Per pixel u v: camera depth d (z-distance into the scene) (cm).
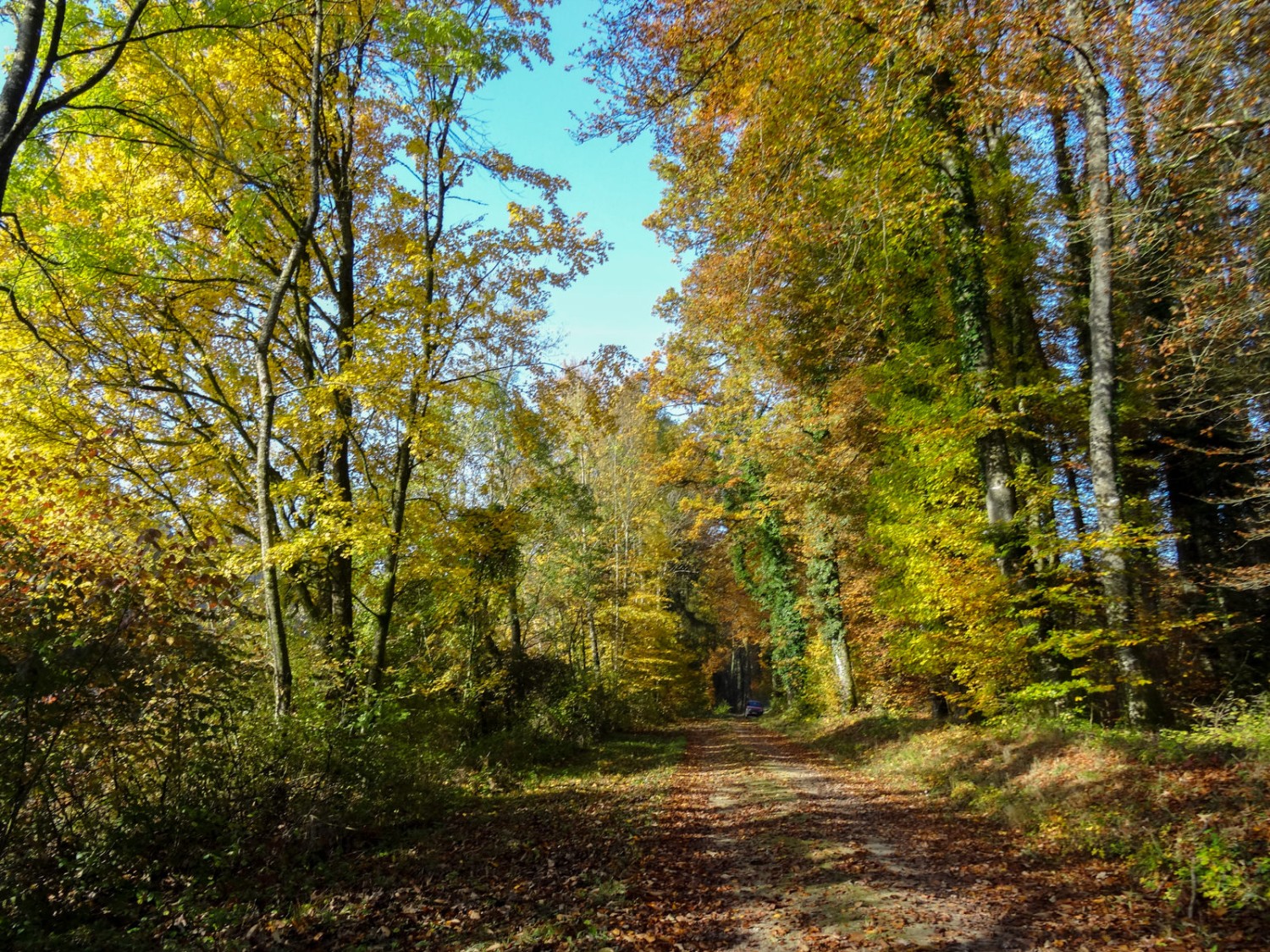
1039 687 1073
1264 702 979
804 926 573
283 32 1084
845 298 1515
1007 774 988
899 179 1188
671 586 4291
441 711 1511
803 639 2808
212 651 702
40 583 590
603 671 2884
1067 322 1490
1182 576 1166
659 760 1845
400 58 1207
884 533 1495
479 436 1912
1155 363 1252
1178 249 1005
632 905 629
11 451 797
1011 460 1309
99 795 657
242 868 701
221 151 982
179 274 1128
